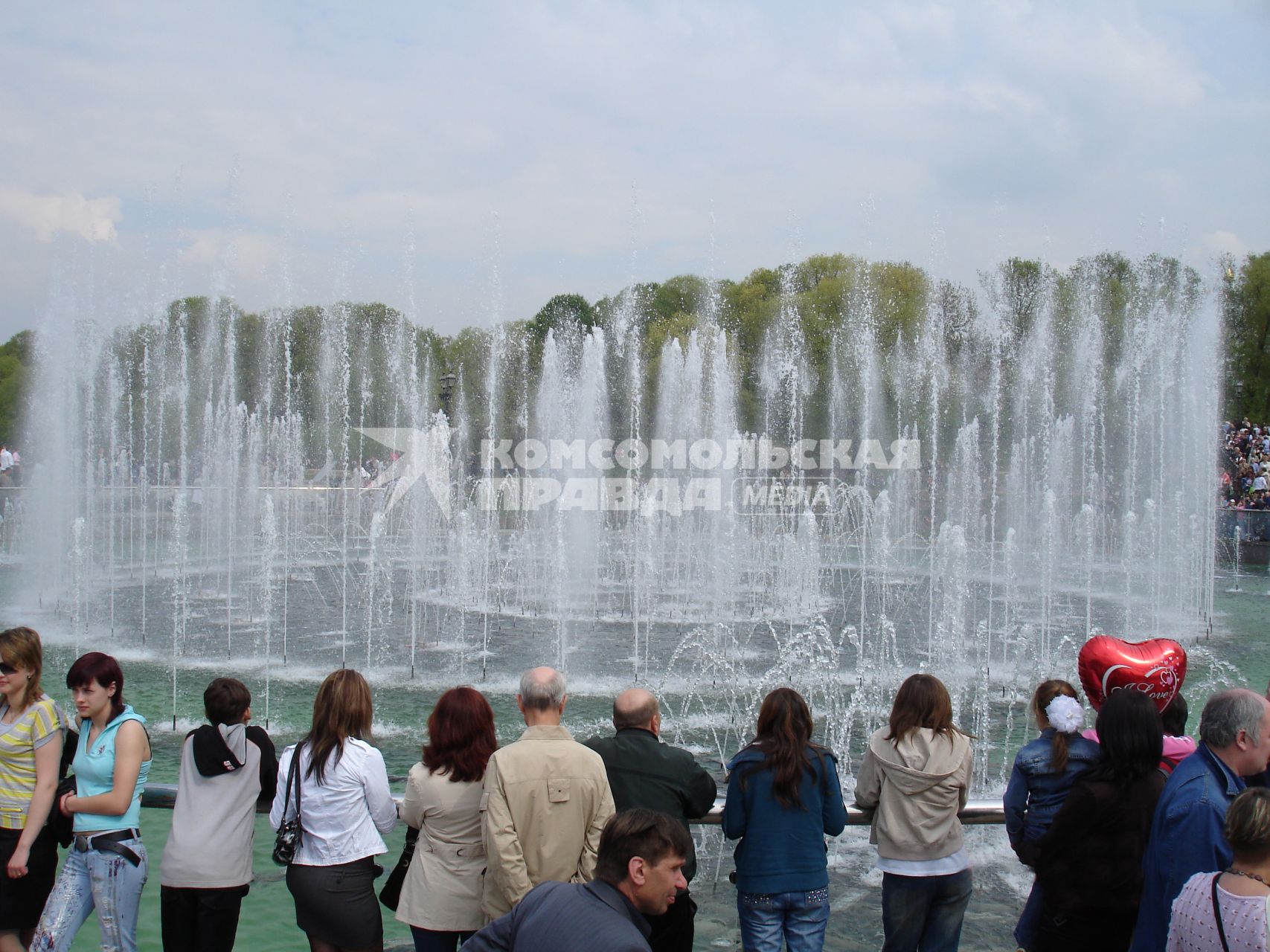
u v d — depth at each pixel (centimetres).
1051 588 1938
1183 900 324
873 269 4547
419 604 1811
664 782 414
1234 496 3002
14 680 445
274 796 455
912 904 439
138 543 2802
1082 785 394
